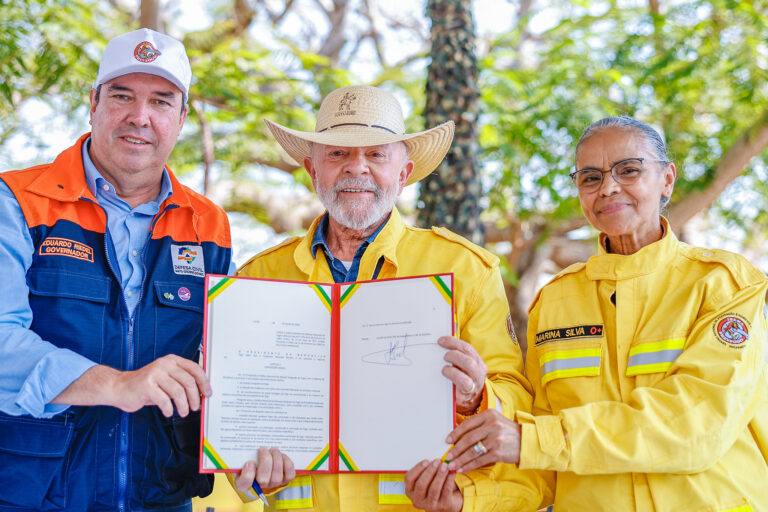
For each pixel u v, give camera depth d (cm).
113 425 282
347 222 302
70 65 678
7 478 268
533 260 898
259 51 823
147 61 294
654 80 812
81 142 309
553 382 289
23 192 287
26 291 275
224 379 265
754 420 272
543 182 806
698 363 260
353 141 299
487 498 272
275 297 274
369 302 274
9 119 758
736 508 257
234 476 292
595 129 296
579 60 855
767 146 795
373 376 268
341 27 1079
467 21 516
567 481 279
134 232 305
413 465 260
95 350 282
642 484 263
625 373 276
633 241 292
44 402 254
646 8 872
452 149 500
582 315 291
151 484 284
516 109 856
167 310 297
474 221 499
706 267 281
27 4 670
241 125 828
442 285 268
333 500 278
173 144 307
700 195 762
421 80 919
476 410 277
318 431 269
